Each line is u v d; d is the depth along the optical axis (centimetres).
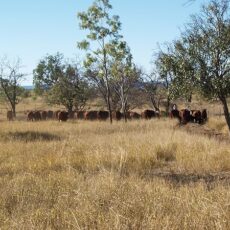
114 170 1026
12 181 874
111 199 712
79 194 729
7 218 635
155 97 4756
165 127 2444
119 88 4238
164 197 712
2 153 1388
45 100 4806
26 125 2739
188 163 1173
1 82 4703
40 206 703
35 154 1338
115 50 3091
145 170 1121
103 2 3033
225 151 1270
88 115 3744
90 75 4319
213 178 999
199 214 610
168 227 568
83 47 3080
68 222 598
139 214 632
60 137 2030
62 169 1066
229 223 577
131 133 1973
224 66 1948
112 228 579
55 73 5022
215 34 1950
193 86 1969
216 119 2959
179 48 1991
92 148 1429
